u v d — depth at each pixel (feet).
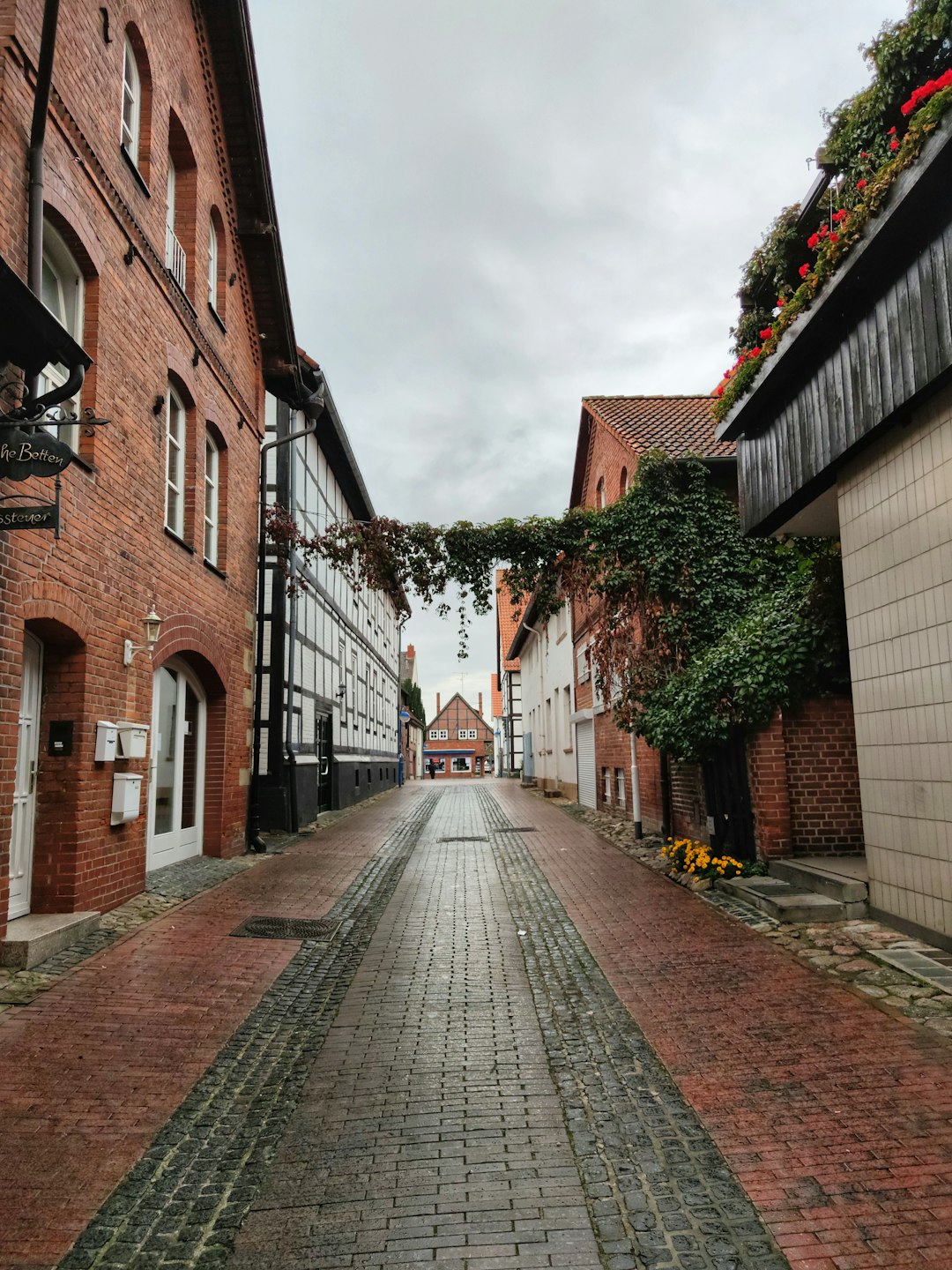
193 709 36.60
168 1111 13.82
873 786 23.75
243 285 42.06
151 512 28.78
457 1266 9.79
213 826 37.14
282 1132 13.25
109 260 25.45
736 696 29.84
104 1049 16.05
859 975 19.36
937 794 20.66
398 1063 15.84
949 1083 13.83
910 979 18.88
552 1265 9.75
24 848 22.57
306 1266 9.89
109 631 25.22
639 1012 18.07
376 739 98.32
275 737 48.39
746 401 29.40
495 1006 18.95
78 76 23.30
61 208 22.09
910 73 22.29
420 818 62.08
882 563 22.95
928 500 20.77
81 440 24.23
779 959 21.16
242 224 40.70
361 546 42.37
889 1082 13.98
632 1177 11.57
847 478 24.82
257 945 23.35
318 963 22.43
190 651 33.40
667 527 39.83
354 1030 17.56
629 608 40.40
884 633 22.95
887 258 21.02
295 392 47.37
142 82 29.58
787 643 29.99
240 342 41.63
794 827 30.09
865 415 22.58
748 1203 10.81
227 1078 15.24
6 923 19.99
